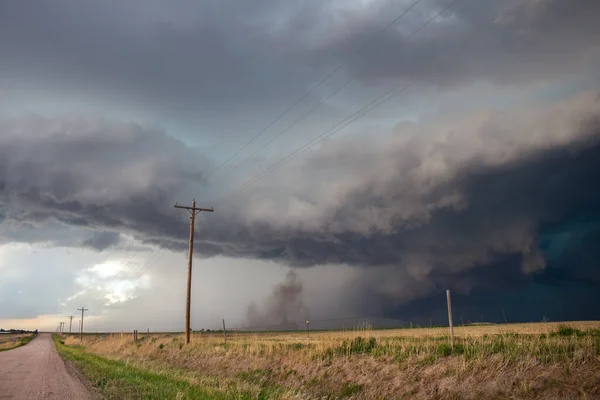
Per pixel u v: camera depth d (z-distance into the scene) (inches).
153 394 639.1
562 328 722.2
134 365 1220.5
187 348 1492.4
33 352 2445.9
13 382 924.6
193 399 601.9
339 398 689.6
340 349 894.4
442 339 840.9
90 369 1163.3
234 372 1018.1
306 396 690.8
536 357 563.2
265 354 1057.5
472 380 566.6
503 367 563.2
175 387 708.0
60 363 1499.8
